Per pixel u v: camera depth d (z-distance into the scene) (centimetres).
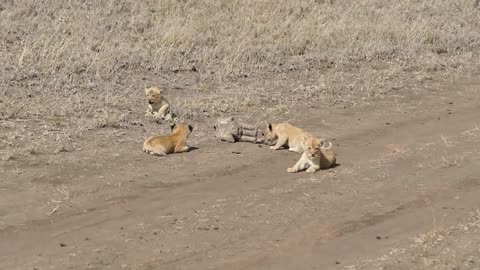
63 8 2567
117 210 1116
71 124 1567
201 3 2830
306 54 2384
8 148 1383
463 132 1627
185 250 972
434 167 1346
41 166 1297
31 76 1906
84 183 1227
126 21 2541
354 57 2377
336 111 1795
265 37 2534
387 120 1731
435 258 930
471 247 961
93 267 916
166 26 2500
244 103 1794
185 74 2098
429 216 1100
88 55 2120
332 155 1350
